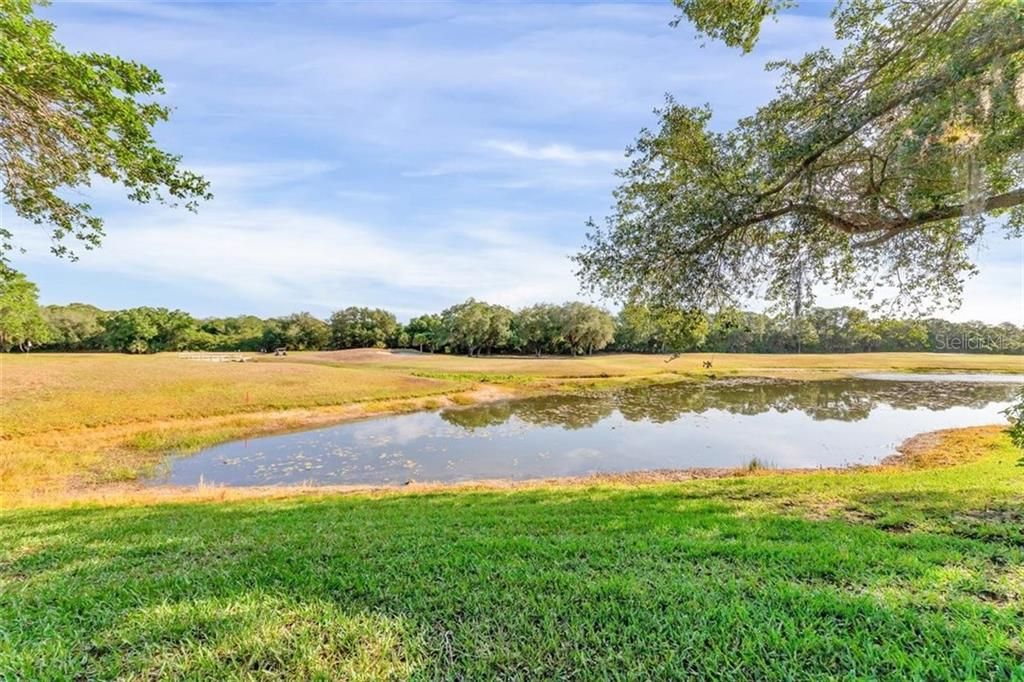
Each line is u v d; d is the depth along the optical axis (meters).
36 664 2.14
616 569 3.25
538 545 3.89
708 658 2.10
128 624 2.50
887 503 5.45
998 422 18.73
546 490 8.43
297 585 2.99
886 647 2.12
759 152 6.30
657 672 2.01
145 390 20.34
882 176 5.78
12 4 5.07
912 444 14.50
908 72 5.46
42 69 5.24
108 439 14.85
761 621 2.40
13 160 6.07
